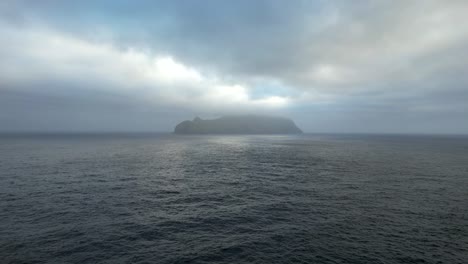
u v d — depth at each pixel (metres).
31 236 15.48
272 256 13.50
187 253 13.74
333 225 17.67
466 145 107.56
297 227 17.30
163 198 24.12
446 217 19.31
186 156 61.50
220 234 16.16
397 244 14.91
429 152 72.50
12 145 87.69
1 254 13.34
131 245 14.58
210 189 27.78
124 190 26.92
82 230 16.48
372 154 66.81
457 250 14.30
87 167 41.75
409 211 20.61
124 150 75.06
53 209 20.47
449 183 30.98
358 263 12.88
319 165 46.50
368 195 25.39
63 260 12.91
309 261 13.01
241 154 67.06
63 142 109.81
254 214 19.84
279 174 37.16
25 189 26.73
